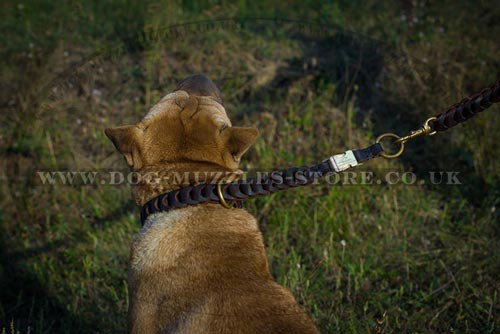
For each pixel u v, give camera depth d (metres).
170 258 1.47
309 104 2.39
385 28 2.79
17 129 2.42
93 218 2.19
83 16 2.99
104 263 2.04
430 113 2.38
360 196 2.14
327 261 1.96
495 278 1.93
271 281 1.45
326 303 1.89
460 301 1.87
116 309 1.91
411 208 2.13
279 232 2.07
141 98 2.54
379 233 2.07
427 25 2.79
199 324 1.40
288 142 2.31
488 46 2.65
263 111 2.41
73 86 2.61
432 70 2.49
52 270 2.04
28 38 2.86
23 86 2.61
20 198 2.24
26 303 1.98
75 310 1.91
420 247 2.04
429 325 1.83
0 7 3.07
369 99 2.47
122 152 1.55
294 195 2.16
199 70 2.61
